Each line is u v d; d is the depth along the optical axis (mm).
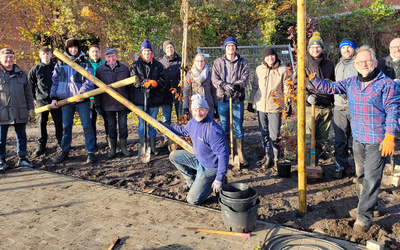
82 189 4555
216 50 9977
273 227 3412
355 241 3135
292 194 4277
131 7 10195
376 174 3182
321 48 4633
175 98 5965
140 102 5699
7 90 5176
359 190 3664
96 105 5879
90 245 3162
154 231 3385
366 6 13055
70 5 9844
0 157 5355
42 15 10516
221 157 3598
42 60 6000
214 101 5734
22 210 3920
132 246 3125
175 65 6289
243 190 3424
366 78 3076
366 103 3131
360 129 3252
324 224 3461
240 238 3215
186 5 5863
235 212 3225
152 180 4910
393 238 3160
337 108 4633
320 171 4617
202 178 3926
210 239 3205
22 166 5543
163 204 4023
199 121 3727
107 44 10984
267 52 4906
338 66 4586
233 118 5367
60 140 6410
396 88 3002
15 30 10992
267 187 4551
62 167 5547
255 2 11531
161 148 6434
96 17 10430
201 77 5449
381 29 12594
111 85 4762
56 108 5621
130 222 3586
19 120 5312
